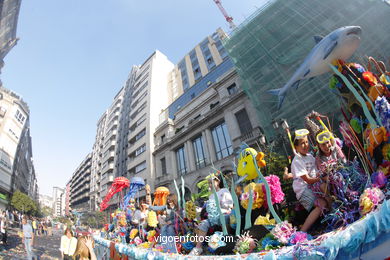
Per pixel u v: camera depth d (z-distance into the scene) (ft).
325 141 7.95
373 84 8.41
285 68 42.60
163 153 87.10
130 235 19.29
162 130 93.35
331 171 7.31
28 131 155.22
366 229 4.54
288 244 6.36
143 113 113.29
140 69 143.54
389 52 30.55
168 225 13.96
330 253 4.81
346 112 10.17
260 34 48.47
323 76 36.06
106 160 162.91
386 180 5.89
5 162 112.06
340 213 6.43
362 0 36.94
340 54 9.67
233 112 59.82
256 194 8.79
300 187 8.13
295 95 38.60
